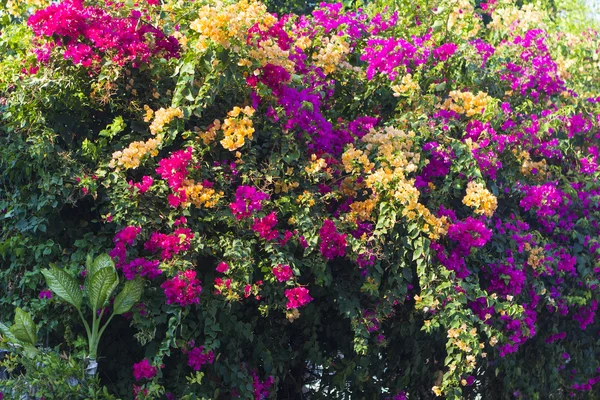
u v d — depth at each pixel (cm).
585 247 579
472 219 466
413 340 498
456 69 536
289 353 465
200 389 414
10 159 402
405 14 577
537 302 528
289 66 429
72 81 413
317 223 430
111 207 403
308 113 441
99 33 402
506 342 507
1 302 404
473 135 511
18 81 409
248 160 422
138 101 427
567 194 571
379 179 434
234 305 426
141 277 384
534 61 601
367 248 437
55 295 388
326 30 537
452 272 451
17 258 405
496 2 734
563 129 598
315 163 432
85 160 412
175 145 431
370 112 524
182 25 447
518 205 561
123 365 421
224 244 404
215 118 432
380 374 503
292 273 412
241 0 425
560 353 591
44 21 398
